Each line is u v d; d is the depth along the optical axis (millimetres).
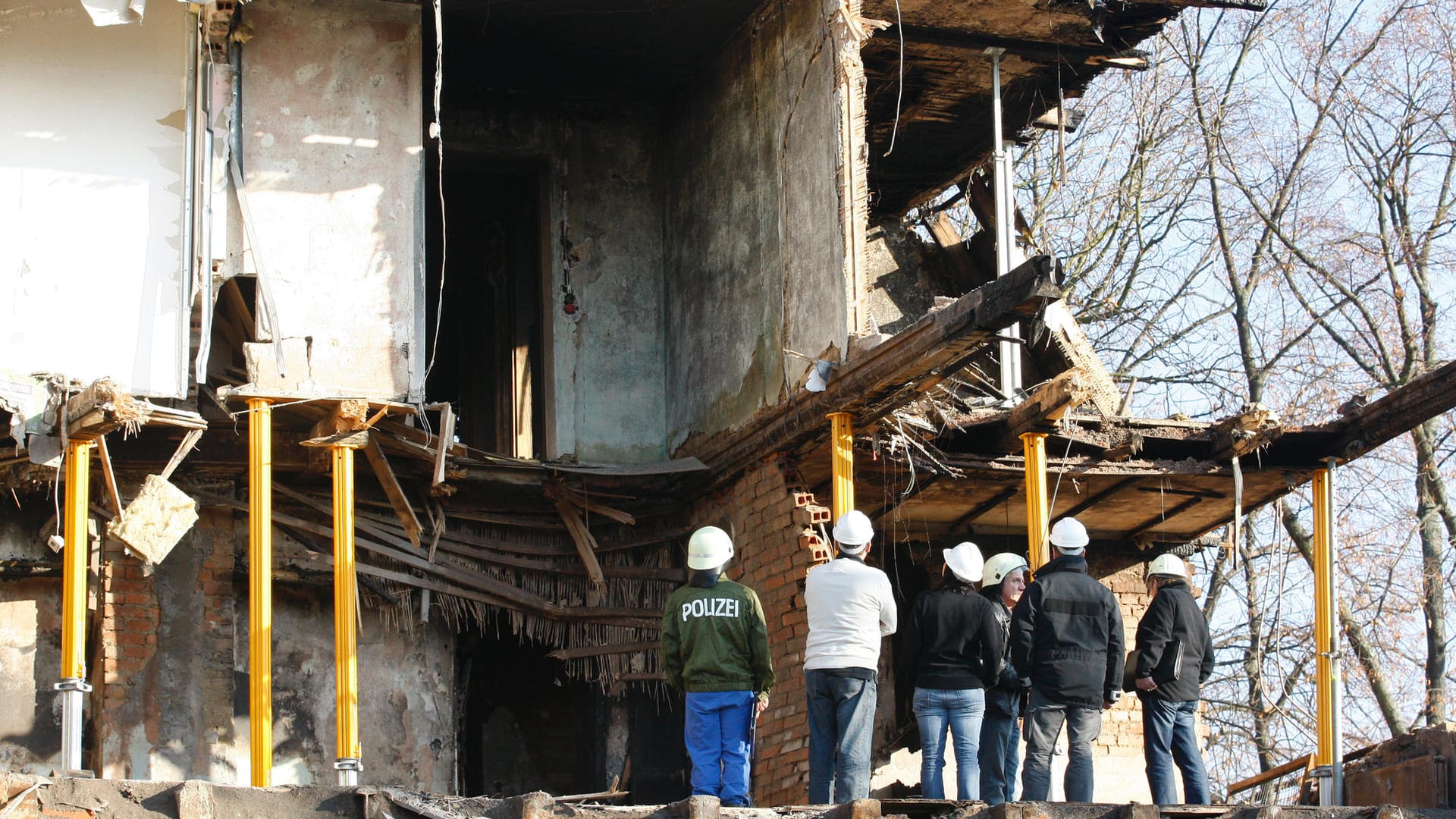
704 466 16703
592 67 17859
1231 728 23688
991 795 12359
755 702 11602
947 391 15406
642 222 18562
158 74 14734
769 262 16156
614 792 16234
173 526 13625
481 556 16781
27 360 14055
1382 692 22438
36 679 15445
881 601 11750
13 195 14297
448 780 16531
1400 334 24094
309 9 15484
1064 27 17250
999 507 17141
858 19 15234
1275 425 15453
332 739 16188
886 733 17328
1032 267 12125
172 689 15391
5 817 9625
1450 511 22984
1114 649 12172
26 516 15477
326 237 15086
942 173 19531
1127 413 17375
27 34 14586
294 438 15609
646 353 18250
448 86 18172
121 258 14383
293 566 16078
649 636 17047
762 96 16516
